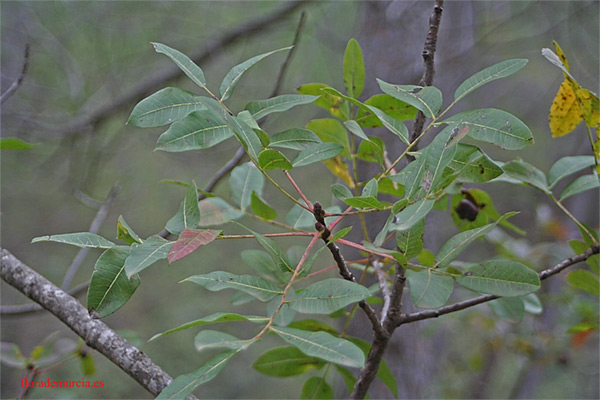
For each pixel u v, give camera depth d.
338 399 1.52
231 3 2.88
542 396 3.28
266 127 2.73
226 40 2.47
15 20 2.76
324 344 0.82
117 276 0.87
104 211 1.44
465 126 0.89
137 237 0.88
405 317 0.97
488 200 1.09
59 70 2.81
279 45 2.88
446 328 2.45
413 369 1.47
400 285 0.96
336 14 2.68
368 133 1.54
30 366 1.34
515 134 0.88
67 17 2.81
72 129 2.41
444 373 2.45
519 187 3.23
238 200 1.12
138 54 2.91
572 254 1.94
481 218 1.10
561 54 0.97
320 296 0.86
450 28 2.03
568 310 2.06
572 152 2.80
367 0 1.74
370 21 1.72
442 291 0.90
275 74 2.88
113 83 2.78
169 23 2.85
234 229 3.24
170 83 2.41
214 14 2.88
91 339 1.01
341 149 0.92
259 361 1.05
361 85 1.03
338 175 1.08
